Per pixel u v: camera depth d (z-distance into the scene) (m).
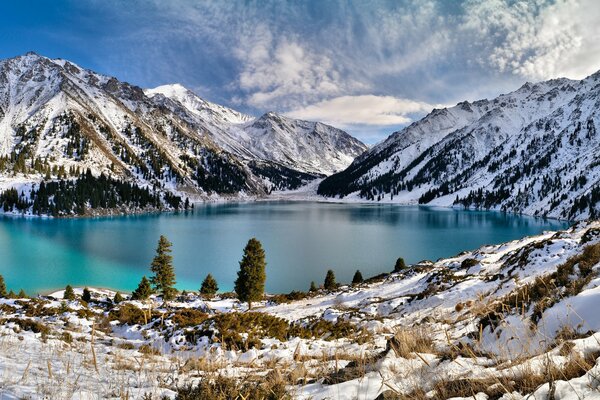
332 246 93.31
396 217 177.38
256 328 16.44
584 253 10.43
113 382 5.61
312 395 4.80
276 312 34.19
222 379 5.11
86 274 64.50
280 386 4.88
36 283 58.50
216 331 15.22
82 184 173.62
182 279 63.31
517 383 3.49
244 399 4.40
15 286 56.69
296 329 17.80
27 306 24.08
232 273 67.31
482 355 5.30
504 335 6.16
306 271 68.75
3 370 5.55
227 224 140.00
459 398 3.52
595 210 152.88
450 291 23.94
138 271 67.44
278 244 95.81
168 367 8.03
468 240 103.56
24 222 133.50
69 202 158.25
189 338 15.40
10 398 4.05
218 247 90.38
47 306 25.75
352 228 130.75
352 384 4.77
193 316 21.36
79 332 16.12
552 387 3.02
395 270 53.81
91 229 119.75
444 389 3.80
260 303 43.78
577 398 2.76
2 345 8.79
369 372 5.12
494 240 102.81
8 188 160.25
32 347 9.58
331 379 5.27
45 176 182.25
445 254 83.38
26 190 162.38
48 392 4.46
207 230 121.62
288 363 9.07
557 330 5.45
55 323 19.03
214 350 8.20
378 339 12.68
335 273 67.50
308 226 135.62
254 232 118.06
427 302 23.75
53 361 7.32
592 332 4.82
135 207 189.12
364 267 71.94
